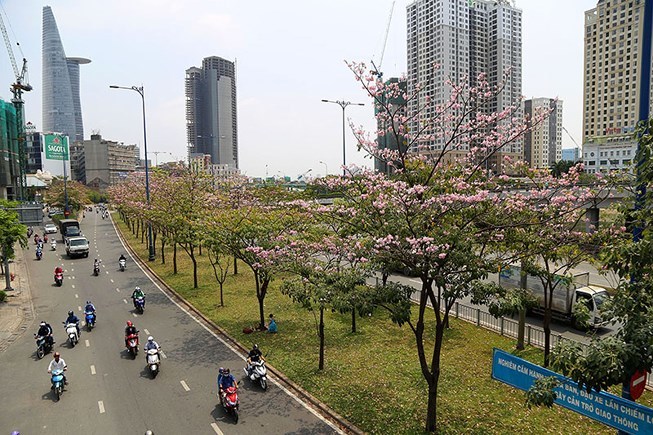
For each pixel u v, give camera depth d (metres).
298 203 19.80
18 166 89.00
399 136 13.34
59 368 15.38
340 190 13.76
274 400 14.42
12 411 14.04
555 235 14.36
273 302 25.59
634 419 8.98
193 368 17.19
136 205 44.25
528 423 12.12
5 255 29.95
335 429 12.55
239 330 21.16
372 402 13.67
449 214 11.17
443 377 15.14
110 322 23.48
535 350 17.20
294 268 17.17
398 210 11.38
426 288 11.71
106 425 13.11
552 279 15.58
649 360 6.56
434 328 20.17
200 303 26.31
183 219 29.20
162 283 32.75
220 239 20.81
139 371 17.06
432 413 11.89
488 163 15.90
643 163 7.57
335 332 20.12
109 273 37.03
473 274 10.66
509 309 11.96
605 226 14.10
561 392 10.48
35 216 64.50
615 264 7.72
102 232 67.31
